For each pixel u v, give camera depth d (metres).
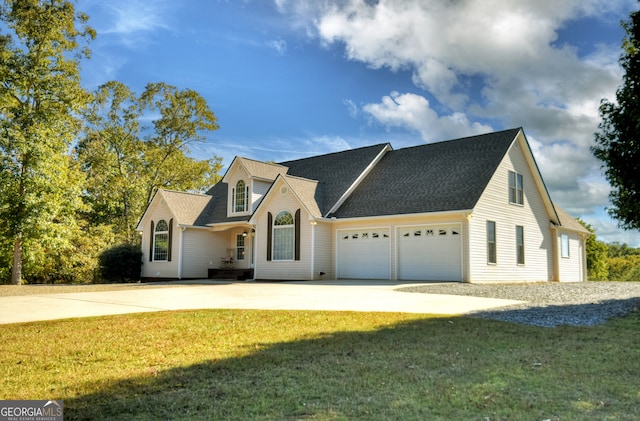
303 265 22.64
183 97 40.25
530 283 20.77
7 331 8.39
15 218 24.78
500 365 5.78
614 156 12.02
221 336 7.88
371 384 4.97
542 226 24.95
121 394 4.77
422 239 20.50
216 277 27.16
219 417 4.04
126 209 40.47
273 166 27.95
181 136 41.03
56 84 26.70
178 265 26.67
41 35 26.14
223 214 28.06
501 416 3.96
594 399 4.42
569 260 27.39
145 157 41.50
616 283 20.64
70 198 26.91
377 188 23.52
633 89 11.73
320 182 25.67
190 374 5.48
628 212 12.24
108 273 28.78
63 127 27.42
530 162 24.02
